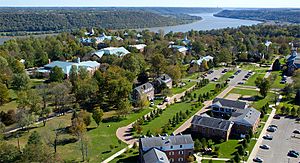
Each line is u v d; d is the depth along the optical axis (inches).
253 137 4667.8
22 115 4859.7
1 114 5226.4
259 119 5172.2
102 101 6358.3
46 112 5388.8
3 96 5949.8
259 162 3956.7
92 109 5984.3
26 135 4749.0
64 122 5275.6
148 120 5364.2
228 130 4611.2
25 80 6584.6
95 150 4291.3
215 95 6815.9
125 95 6003.9
